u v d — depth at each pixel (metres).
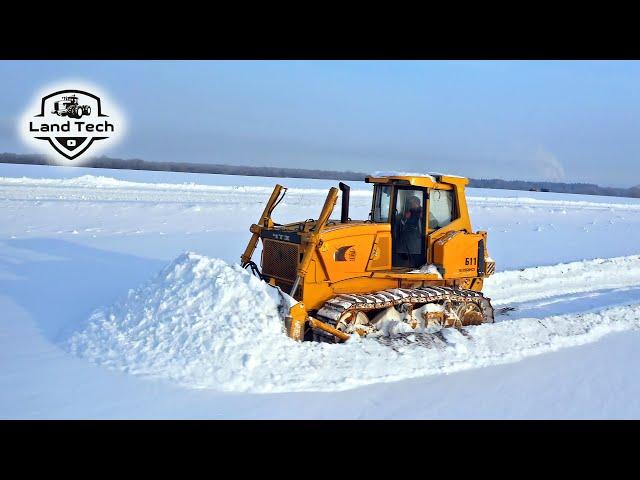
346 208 7.95
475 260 8.55
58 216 16.80
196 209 20.17
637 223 26.39
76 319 7.39
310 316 7.10
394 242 8.20
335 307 6.89
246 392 5.30
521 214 27.45
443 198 8.48
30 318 7.41
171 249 13.02
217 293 6.41
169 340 6.01
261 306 6.37
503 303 10.59
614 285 12.50
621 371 6.65
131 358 5.80
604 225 24.75
